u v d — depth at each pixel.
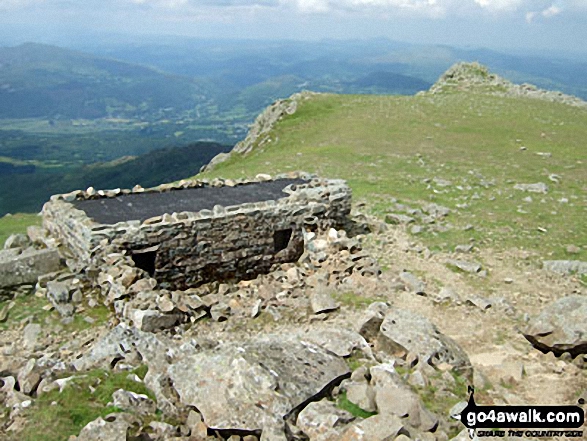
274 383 7.70
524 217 21.84
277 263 17.34
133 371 8.74
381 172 30.50
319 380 8.22
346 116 51.47
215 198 18.70
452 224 20.92
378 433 7.01
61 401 7.60
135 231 14.50
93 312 13.40
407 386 8.42
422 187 26.88
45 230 17.97
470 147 37.75
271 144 48.38
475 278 15.96
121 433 6.71
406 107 53.66
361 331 10.88
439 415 8.10
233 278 16.48
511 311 13.62
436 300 14.20
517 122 45.72
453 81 71.44
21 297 14.33
